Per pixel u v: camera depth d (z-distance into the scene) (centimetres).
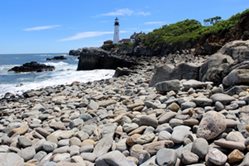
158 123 600
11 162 505
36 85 2734
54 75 4016
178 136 497
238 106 608
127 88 1354
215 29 3881
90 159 498
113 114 786
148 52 5991
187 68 1127
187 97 768
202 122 496
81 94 1400
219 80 947
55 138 631
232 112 574
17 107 1320
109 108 889
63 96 1430
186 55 3825
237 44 1046
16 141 640
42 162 519
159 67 1253
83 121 770
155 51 5781
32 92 1795
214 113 509
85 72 4300
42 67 5316
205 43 3778
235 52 997
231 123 494
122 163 442
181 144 487
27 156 556
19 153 565
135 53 6341
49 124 766
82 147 551
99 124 712
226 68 945
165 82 947
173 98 788
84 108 962
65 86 2003
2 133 762
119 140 569
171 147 486
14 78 3806
